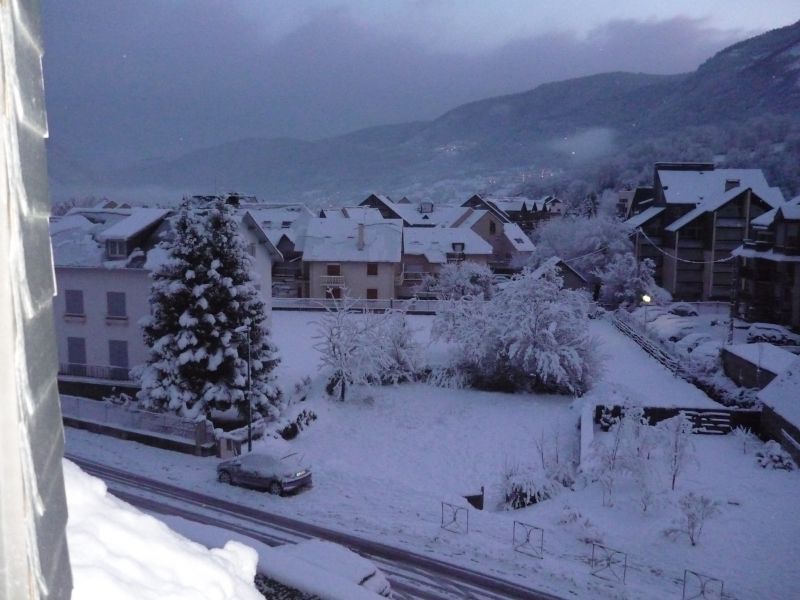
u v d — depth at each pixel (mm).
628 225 79750
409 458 32562
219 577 3078
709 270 73875
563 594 18875
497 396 41031
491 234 90062
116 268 38938
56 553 1896
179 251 32562
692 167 84875
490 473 30656
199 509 24828
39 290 1846
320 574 12422
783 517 23297
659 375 43688
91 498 3033
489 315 43094
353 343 40188
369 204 108562
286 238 72500
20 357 1666
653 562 20719
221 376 32719
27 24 1851
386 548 21750
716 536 22156
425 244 75500
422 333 55156
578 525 22891
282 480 26172
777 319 57250
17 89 1714
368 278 68875
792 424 28688
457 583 19438
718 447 30938
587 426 32750
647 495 24188
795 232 55000
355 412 38281
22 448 1638
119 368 40031
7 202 1623
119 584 2475
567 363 40344
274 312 65875
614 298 70812
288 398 38594
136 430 32969
